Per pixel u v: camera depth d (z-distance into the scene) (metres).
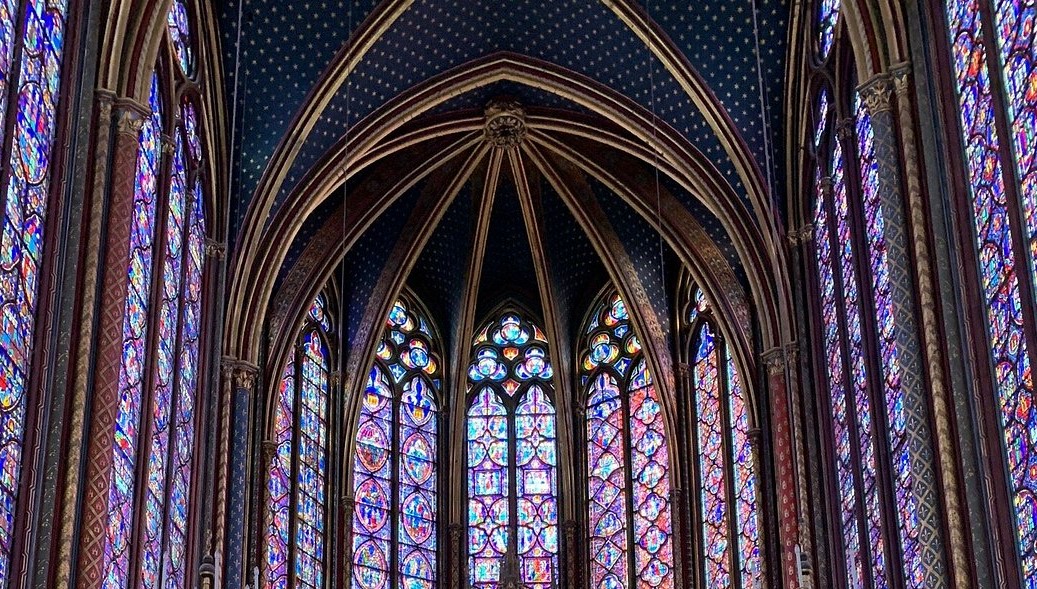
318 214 32.44
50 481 19.50
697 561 33.00
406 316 36.72
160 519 23.94
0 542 18.17
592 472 35.62
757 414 31.00
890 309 23.19
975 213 20.59
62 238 20.25
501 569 31.67
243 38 28.14
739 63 28.77
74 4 21.00
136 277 23.03
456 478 35.62
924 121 22.05
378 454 35.22
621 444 35.47
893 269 22.09
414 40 29.25
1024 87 18.89
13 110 18.62
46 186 20.02
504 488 35.91
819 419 27.14
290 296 32.00
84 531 20.00
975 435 20.34
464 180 33.84
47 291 19.64
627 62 29.58
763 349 29.80
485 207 34.41
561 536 35.16
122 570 21.78
